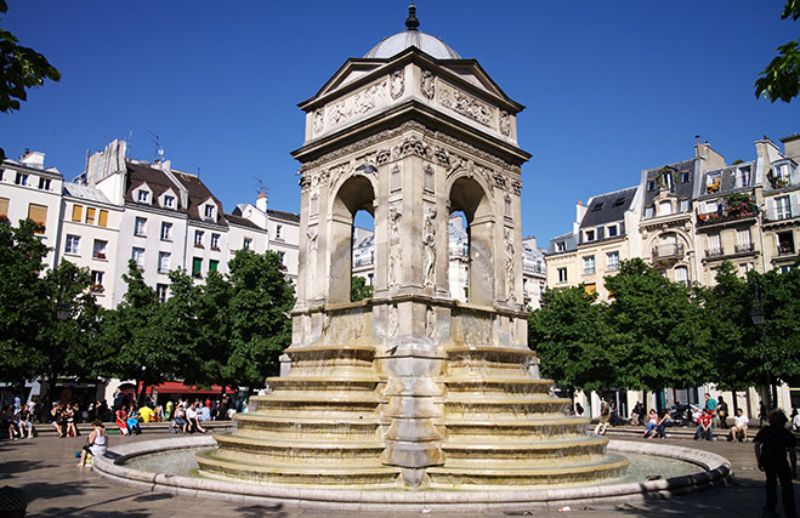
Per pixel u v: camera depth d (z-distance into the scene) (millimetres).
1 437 34000
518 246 25578
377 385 20016
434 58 23328
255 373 47375
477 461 17578
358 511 14055
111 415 49438
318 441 17859
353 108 24875
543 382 21188
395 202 22016
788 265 60094
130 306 47469
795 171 64500
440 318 21484
